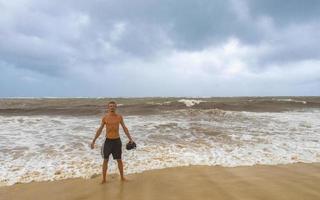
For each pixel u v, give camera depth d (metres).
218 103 26.66
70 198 6.51
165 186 7.08
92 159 9.58
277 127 15.46
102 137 12.77
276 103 28.88
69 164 9.05
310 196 6.25
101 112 20.64
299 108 25.73
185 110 21.80
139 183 7.36
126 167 8.76
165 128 14.80
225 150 10.75
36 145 11.26
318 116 19.84
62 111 20.89
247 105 26.03
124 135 13.19
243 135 13.34
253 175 7.84
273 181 7.29
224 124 16.23
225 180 7.42
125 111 21.39
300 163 9.12
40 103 29.62
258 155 10.07
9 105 26.62
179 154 10.17
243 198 6.18
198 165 8.91
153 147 11.11
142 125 15.51
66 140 12.12
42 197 6.60
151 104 25.34
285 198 6.14
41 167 8.77
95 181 7.60
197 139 12.52
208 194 6.48
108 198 6.45
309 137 12.99
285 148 11.07
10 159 9.50
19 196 6.67
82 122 16.53
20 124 15.70
